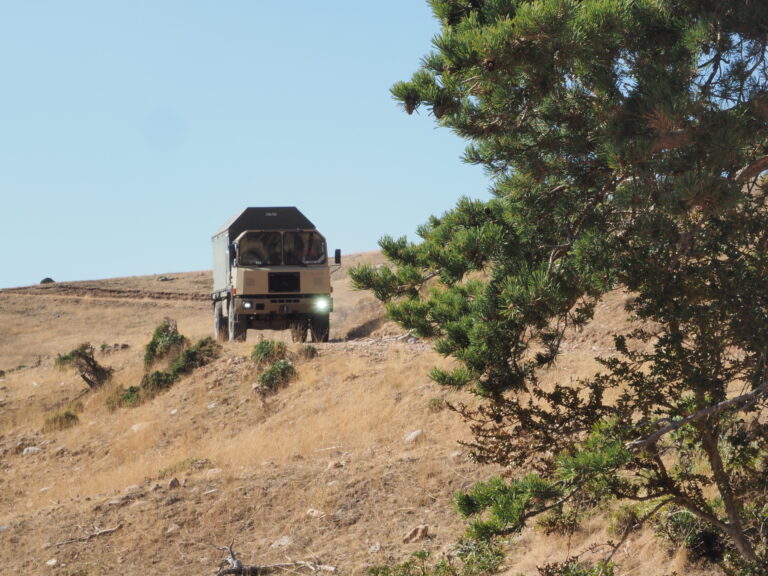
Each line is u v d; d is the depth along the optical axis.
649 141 7.08
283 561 14.79
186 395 30.30
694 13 7.85
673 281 8.00
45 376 39.50
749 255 8.26
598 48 7.40
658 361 8.44
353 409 24.02
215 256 40.47
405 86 7.92
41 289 99.75
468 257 8.66
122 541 16.42
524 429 8.80
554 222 8.68
